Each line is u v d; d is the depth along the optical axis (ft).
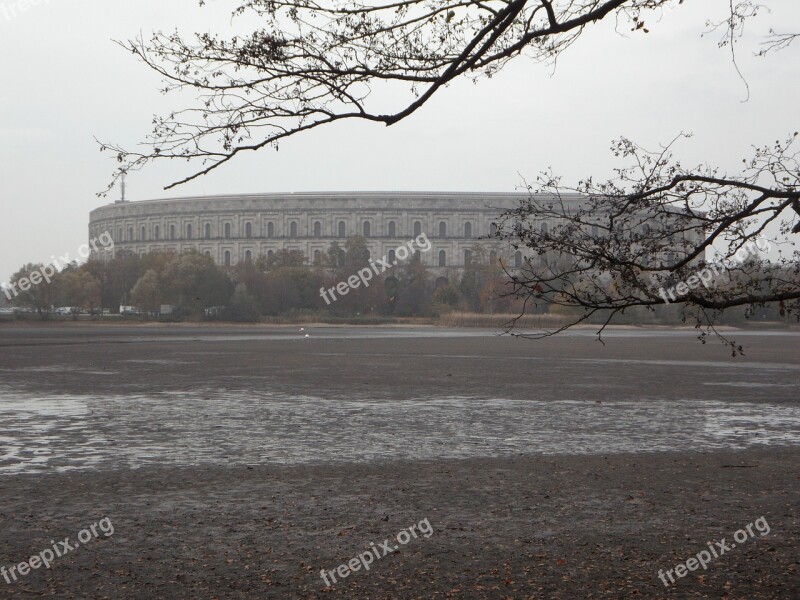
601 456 66.33
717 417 91.35
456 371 155.53
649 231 29.66
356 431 79.46
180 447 69.97
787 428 82.94
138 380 132.98
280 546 40.06
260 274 554.05
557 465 62.23
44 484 54.85
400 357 197.47
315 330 429.79
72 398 106.93
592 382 134.10
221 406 98.99
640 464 62.90
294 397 109.19
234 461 63.46
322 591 33.73
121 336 322.34
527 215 30.27
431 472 59.31
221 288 530.27
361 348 238.68
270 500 50.16
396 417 89.97
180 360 182.60
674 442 73.72
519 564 37.35
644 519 45.62
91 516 46.06
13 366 163.43
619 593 33.63
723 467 61.72
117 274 577.43
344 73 27.12
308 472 59.16
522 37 27.43
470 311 555.28
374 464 62.34
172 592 33.53
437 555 38.68
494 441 73.77
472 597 33.06
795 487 54.39
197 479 56.54
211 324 506.48
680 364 179.93
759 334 410.52
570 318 446.19
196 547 39.88
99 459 64.23
